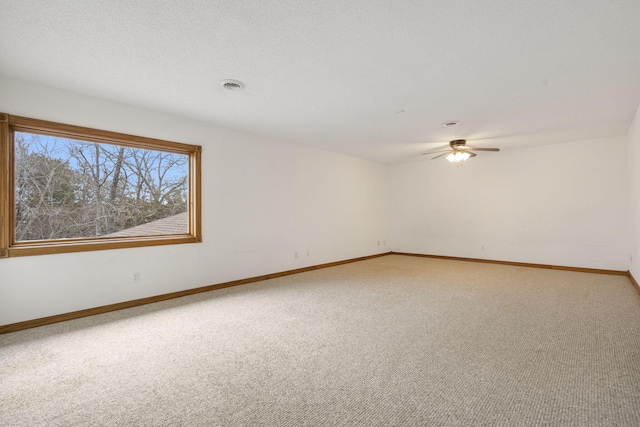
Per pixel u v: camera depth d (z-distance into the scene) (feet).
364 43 7.45
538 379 6.39
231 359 7.38
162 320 10.08
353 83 9.71
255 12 6.28
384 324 9.61
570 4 6.03
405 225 25.04
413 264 20.61
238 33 7.04
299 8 6.15
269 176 16.47
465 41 7.35
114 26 6.75
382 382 6.35
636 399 5.67
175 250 12.80
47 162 10.32
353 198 22.03
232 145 14.80
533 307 11.14
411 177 24.63
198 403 5.69
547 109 12.12
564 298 12.24
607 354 7.45
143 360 7.36
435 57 8.11
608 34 7.04
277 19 6.52
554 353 7.54
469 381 6.35
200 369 6.92
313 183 19.02
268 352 7.74
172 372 6.80
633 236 14.53
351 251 21.81
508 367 6.89
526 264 19.34
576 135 16.33
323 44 7.49
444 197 22.89
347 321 9.89
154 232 12.69
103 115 10.91
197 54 7.97
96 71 8.87
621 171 16.28
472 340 8.36
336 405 5.60
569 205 17.84
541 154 18.72
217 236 14.19
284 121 13.64
